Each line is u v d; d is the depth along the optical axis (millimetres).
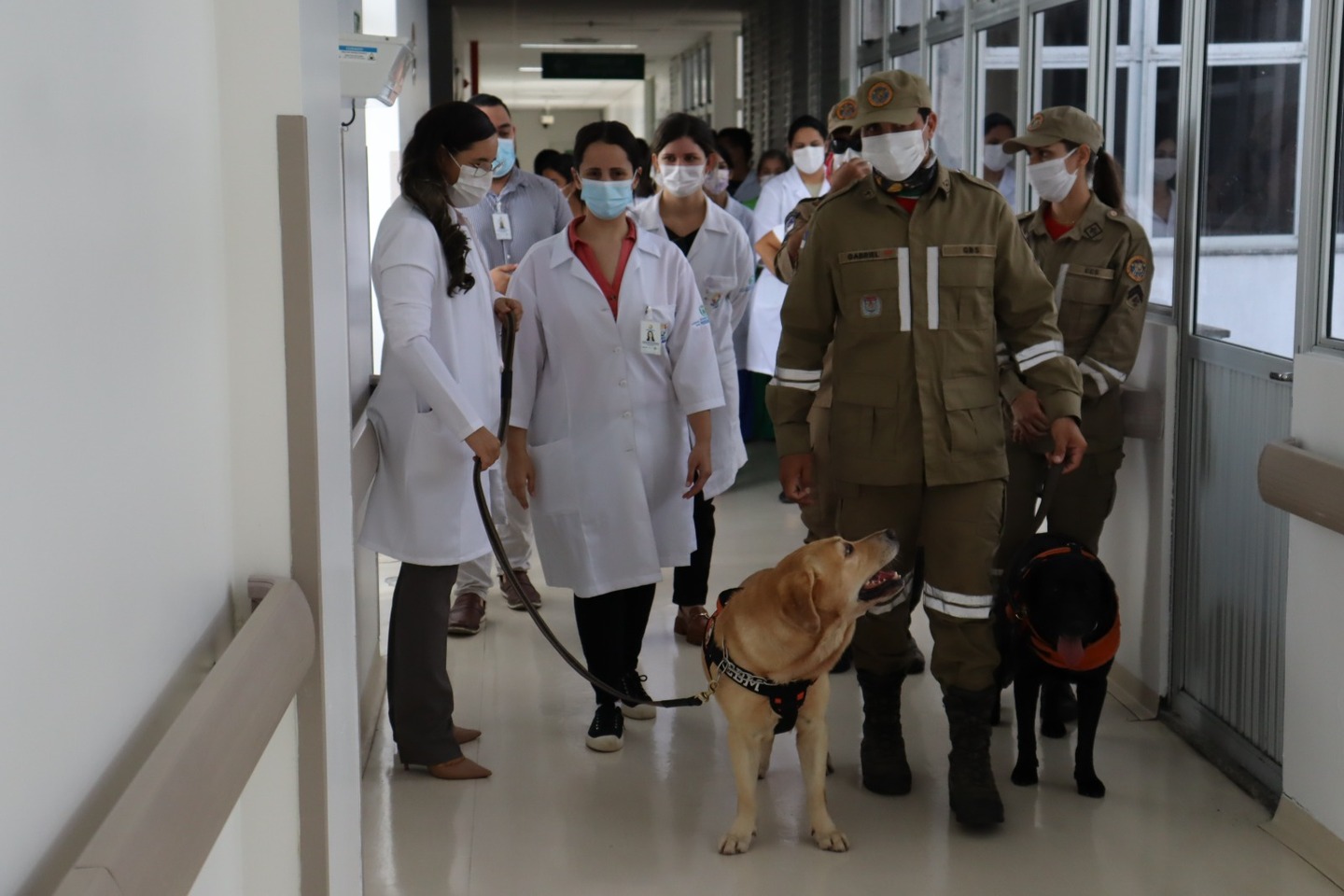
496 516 4676
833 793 3195
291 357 1795
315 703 1844
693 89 18938
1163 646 3670
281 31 1741
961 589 3006
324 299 1940
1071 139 3488
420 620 3215
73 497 1115
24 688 994
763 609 2715
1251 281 3221
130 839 1030
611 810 3117
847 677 4023
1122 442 3639
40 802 1028
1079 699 3133
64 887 927
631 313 3361
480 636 4453
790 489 3246
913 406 3016
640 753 3461
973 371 3008
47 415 1052
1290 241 2998
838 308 3139
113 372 1240
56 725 1067
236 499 1810
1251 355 3193
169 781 1146
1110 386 3535
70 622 1104
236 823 1771
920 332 2994
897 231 3014
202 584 1627
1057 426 3084
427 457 3057
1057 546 3070
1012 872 2787
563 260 3357
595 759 3426
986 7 5574
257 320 1785
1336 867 2727
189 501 1560
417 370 2877
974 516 3004
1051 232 3686
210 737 1271
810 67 9977
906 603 3172
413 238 2943
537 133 35031
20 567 986
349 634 2164
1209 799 3143
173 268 1495
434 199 2977
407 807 3137
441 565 3123
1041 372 3088
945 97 6398
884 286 3002
